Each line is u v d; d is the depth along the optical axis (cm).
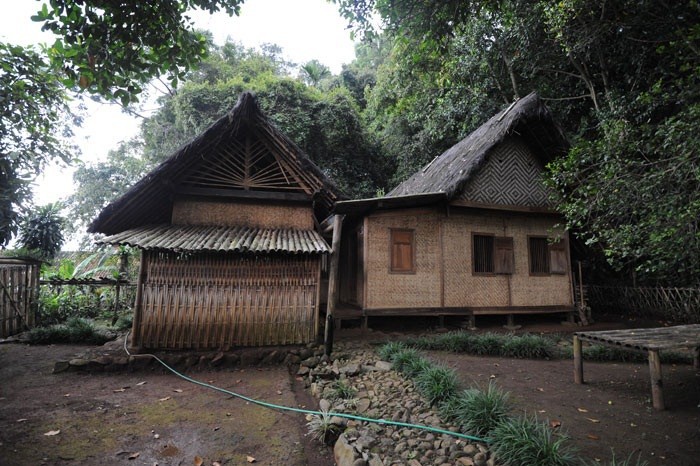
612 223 525
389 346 621
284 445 352
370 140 2017
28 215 879
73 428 377
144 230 660
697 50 555
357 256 945
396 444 326
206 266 620
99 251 1576
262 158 782
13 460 313
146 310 596
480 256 958
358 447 314
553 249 1011
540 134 993
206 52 491
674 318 1005
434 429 346
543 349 667
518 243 983
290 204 774
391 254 870
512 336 738
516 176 1007
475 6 668
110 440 354
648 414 408
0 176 740
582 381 518
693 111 398
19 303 857
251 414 423
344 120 1780
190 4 454
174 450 338
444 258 905
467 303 906
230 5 466
